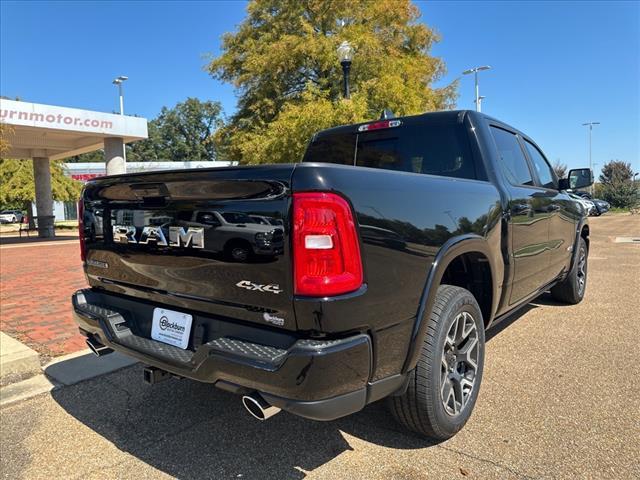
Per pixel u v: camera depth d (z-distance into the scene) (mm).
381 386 2252
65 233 26812
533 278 4098
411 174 2518
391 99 16094
